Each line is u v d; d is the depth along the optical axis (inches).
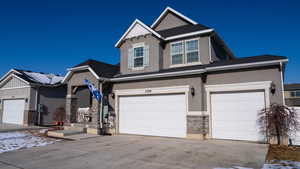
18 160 282.2
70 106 569.0
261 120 365.4
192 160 271.1
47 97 773.3
